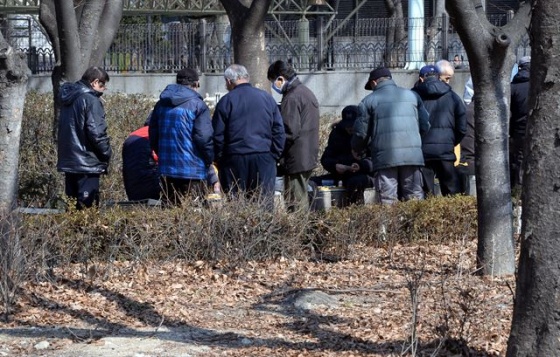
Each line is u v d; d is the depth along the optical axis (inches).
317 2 1947.6
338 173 866.1
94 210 685.3
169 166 740.0
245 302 600.1
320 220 730.2
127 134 1025.5
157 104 749.9
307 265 704.4
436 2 2186.3
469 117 891.4
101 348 495.2
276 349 496.1
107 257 673.6
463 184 890.7
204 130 733.9
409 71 1596.9
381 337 514.0
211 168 776.9
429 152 835.4
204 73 1720.0
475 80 650.8
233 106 737.6
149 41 1764.3
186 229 690.8
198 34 1745.8
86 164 761.6
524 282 349.1
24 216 637.3
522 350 348.8
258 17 889.5
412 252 745.0
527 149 348.5
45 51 1772.9
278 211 719.7
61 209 754.8
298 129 780.0
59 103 832.3
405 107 792.9
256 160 740.7
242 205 701.3
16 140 635.5
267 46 1711.4
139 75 1731.1
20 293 586.9
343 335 521.7
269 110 745.6
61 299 587.2
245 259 693.9
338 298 604.7
